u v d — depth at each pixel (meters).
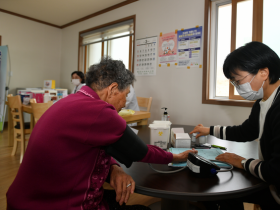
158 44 3.16
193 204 1.65
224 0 2.57
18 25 4.53
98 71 0.74
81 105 0.62
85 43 4.61
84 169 0.65
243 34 2.45
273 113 0.79
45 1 3.81
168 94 3.06
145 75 3.33
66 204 0.63
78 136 0.61
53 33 5.14
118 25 3.76
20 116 2.52
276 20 2.20
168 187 0.68
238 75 0.87
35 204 0.62
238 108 2.39
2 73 3.86
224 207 1.04
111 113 0.64
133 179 0.74
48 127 0.60
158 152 0.80
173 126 1.74
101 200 0.77
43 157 0.60
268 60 0.82
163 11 3.09
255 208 1.14
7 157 2.62
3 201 1.63
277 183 0.68
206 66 2.63
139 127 1.68
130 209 0.88
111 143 0.65
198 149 1.07
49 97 2.83
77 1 3.75
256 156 0.99
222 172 0.81
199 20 2.70
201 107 2.71
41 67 4.97
